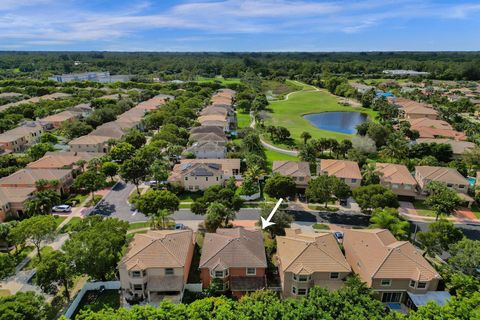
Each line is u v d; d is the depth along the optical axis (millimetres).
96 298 47219
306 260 46375
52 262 44375
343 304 37188
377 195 63469
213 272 46938
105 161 89000
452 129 128750
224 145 107312
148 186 84375
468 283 42625
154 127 136125
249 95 192250
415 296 43875
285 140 123125
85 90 199750
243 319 35094
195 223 67062
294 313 36000
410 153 101500
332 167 83375
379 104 176500
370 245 49156
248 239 51875
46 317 43438
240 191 80500
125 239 53031
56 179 77312
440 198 65188
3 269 45438
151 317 36094
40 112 145750
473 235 64062
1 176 82688
